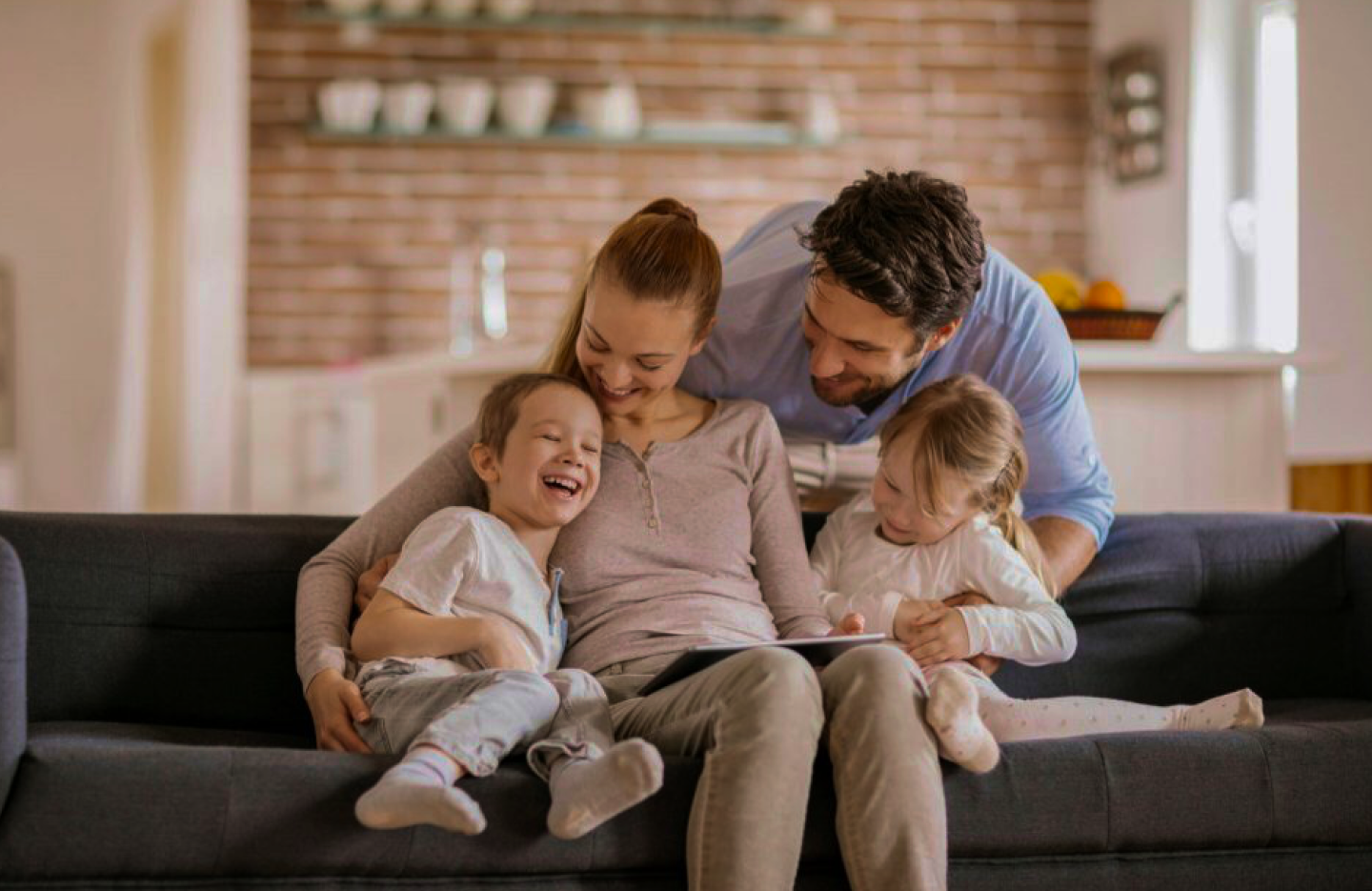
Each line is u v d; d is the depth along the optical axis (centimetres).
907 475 236
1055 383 256
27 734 208
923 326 226
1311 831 209
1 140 625
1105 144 647
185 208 611
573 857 187
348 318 645
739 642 209
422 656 206
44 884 179
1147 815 203
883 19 657
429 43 646
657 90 655
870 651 195
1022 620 229
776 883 181
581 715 197
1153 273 616
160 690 231
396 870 185
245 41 632
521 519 222
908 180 228
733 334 246
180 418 617
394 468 439
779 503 238
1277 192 568
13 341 624
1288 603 274
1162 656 268
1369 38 444
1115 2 643
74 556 229
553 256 652
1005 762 200
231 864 181
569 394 222
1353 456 448
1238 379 350
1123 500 347
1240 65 586
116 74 627
